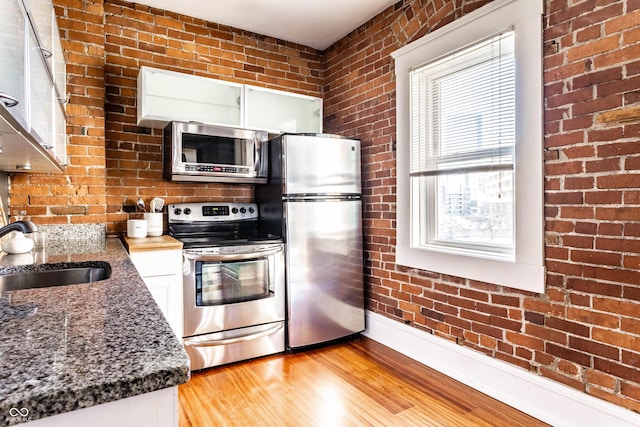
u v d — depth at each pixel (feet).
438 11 8.09
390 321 9.34
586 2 5.61
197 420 6.16
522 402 6.46
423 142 8.52
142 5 9.40
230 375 7.80
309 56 11.81
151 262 7.55
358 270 9.87
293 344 8.98
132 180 9.32
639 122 5.06
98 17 8.52
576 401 5.73
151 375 1.86
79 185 8.32
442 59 7.91
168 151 9.00
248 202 10.73
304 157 9.21
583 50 5.65
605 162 5.40
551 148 6.04
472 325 7.37
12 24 2.98
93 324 2.60
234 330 8.45
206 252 8.10
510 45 6.77
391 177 9.34
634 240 5.12
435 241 8.51
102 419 1.80
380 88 9.69
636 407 5.11
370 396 6.93
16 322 2.63
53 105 5.56
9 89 2.90
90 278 5.41
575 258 5.75
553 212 6.02
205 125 8.92
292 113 10.39
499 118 6.98
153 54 9.52
